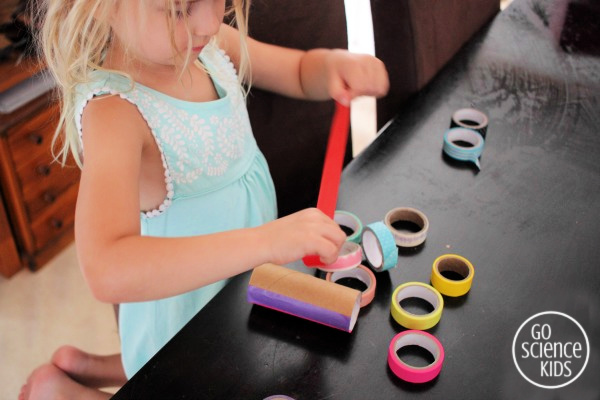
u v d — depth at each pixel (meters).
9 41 1.59
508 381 0.69
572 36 1.24
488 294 0.77
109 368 1.17
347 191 0.90
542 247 0.83
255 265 0.76
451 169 0.94
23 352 1.62
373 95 1.04
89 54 0.87
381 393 0.68
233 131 1.04
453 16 1.30
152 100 0.93
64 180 1.76
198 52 0.87
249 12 1.10
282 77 1.12
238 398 0.67
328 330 0.73
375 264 0.80
